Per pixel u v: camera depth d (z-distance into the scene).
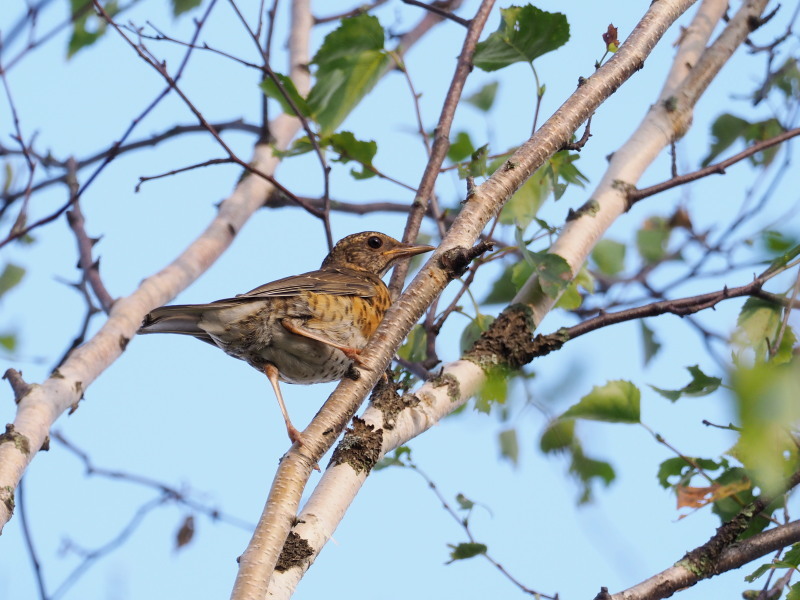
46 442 9.98
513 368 10.68
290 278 11.84
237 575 6.96
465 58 11.69
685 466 10.54
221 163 10.96
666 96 12.75
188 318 11.33
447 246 8.56
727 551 9.53
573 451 13.16
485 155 11.55
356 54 12.12
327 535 8.35
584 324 10.94
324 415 7.79
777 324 10.67
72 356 10.89
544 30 11.16
